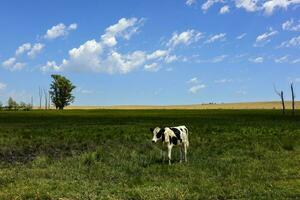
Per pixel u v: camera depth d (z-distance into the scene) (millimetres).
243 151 26328
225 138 35375
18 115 97000
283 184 16547
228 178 17469
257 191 15164
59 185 16125
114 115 97188
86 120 72750
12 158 25484
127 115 96812
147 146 29156
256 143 30422
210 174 18562
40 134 41594
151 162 22266
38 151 28531
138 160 22469
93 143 32438
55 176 18234
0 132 44062
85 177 18094
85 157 22844
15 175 18359
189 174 18500
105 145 30562
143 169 19906
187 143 22750
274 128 46781
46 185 16141
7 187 16156
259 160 22688
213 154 25109
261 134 39500
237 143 31062
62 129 48562
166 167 20438
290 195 14586
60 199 14305
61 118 81188
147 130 44875
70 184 16484
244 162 21750
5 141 33719
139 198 14430
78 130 46625
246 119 71938
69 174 18609
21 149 29406
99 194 14922
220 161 22109
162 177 18031
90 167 20297
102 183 16656
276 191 15133
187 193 14898
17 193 14844
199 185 16172
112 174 18500
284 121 63812
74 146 31156
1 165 21938
